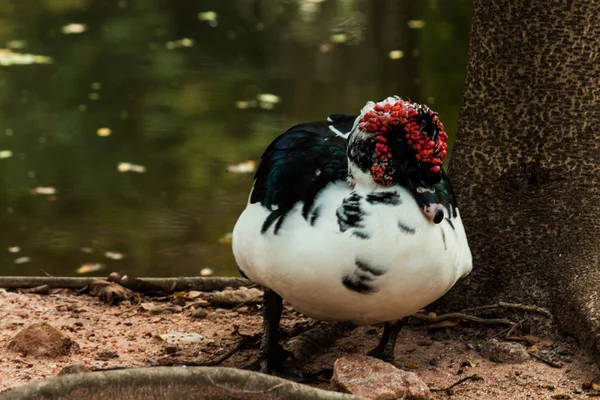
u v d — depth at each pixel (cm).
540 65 802
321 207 616
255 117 1703
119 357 757
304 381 718
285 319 884
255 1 2566
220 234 1255
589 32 795
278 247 623
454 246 643
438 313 847
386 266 604
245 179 1440
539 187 820
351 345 798
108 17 2417
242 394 588
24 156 1535
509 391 700
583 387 707
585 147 811
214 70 2000
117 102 1803
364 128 609
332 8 2497
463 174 848
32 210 1333
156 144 1587
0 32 2242
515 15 802
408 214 608
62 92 1862
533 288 818
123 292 920
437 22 2289
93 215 1312
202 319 874
